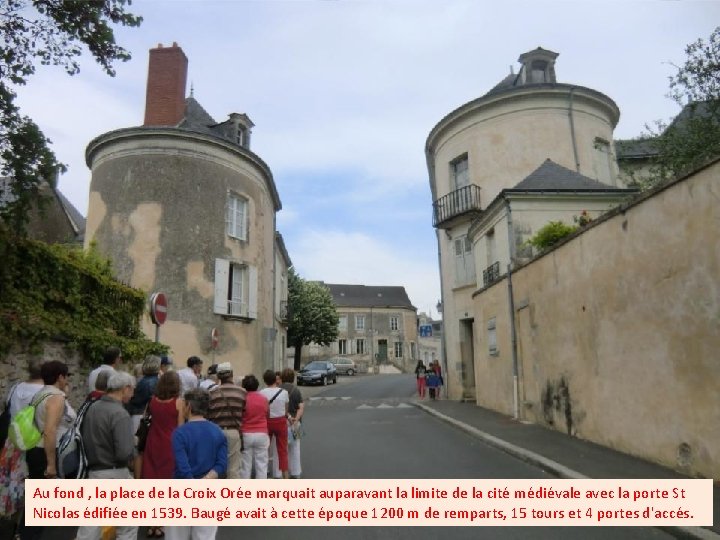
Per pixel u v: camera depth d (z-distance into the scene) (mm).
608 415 8273
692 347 6223
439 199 21547
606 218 8156
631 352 7559
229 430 5684
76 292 8344
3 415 4875
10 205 6668
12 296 6914
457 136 21312
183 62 19984
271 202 23594
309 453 9266
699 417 6113
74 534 5055
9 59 6461
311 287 47406
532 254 13773
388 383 35469
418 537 4977
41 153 6645
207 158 18578
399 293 69125
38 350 6762
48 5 6387
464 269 20328
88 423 4145
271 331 20203
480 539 4898
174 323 17125
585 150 19953
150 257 17281
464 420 12984
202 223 18094
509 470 7492
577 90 19938
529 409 11930
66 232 25125
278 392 7012
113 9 6785
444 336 22109
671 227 6570
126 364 9539
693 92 10766
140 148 17953
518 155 19672
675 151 11328
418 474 7336
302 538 4973
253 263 20047
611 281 8086
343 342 60344
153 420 4762
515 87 19859
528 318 11898
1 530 4676
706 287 5961
